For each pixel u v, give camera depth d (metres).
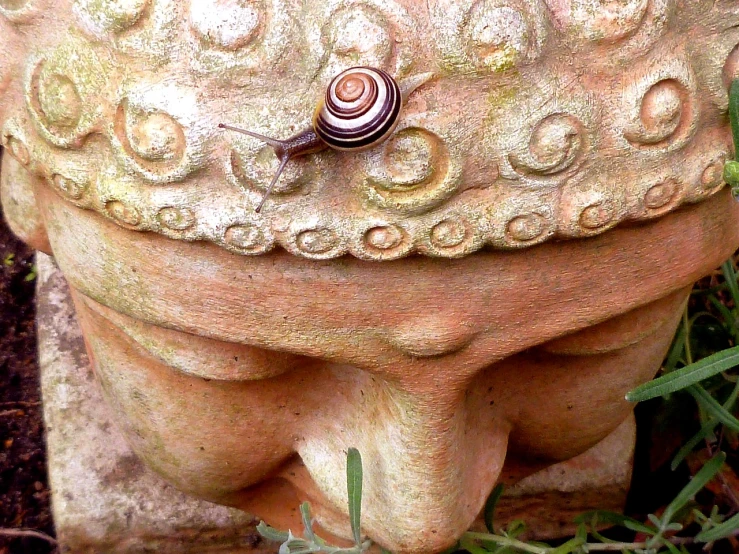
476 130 0.27
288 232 0.28
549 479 0.57
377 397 0.36
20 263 0.85
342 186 0.28
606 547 0.45
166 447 0.40
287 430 0.39
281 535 0.38
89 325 0.38
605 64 0.27
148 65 0.27
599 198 0.28
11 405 0.75
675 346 0.53
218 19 0.27
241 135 0.27
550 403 0.39
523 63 0.27
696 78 0.28
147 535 0.56
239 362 0.34
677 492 0.62
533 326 0.31
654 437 0.63
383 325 0.31
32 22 0.29
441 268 0.29
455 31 0.26
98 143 0.29
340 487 0.39
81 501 0.56
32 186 0.35
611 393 0.39
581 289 0.31
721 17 0.29
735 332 0.54
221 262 0.30
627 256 0.31
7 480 0.70
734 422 0.42
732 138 0.30
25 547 0.66
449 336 0.31
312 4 0.27
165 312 0.32
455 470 0.36
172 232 0.29
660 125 0.28
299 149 0.27
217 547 0.58
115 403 0.40
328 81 0.27
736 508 0.55
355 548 0.37
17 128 0.31
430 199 0.27
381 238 0.28
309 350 0.31
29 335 0.80
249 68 0.27
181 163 0.28
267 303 0.30
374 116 0.26
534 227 0.28
